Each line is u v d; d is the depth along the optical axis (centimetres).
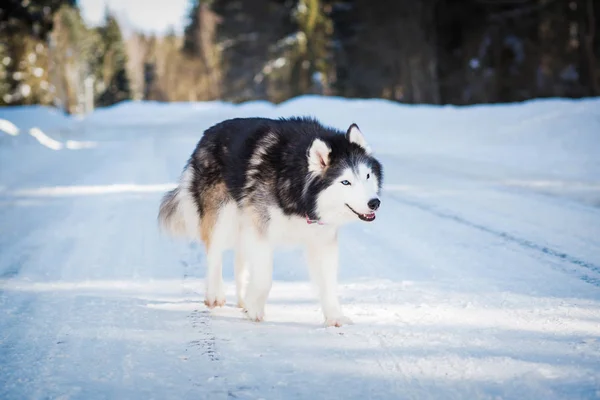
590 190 962
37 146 1997
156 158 1622
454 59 3706
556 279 555
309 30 4378
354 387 351
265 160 493
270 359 396
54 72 6269
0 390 358
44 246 725
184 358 400
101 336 444
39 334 449
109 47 8644
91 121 4159
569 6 3142
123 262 656
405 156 1478
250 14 5647
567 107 1734
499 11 3447
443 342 416
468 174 1178
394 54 3962
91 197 1049
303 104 2962
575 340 410
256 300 487
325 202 458
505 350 397
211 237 533
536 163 1260
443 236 730
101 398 344
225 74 6162
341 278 588
